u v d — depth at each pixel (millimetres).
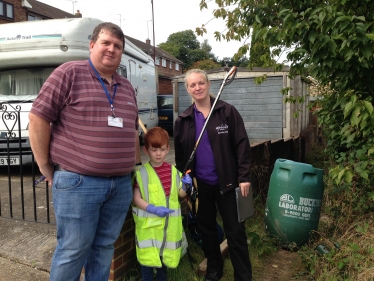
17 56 6594
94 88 2201
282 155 7676
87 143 2160
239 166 2910
